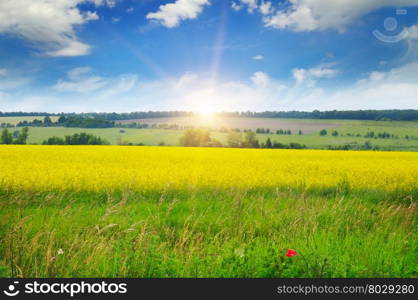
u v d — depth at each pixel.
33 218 7.61
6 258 5.31
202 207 9.56
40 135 105.50
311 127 130.00
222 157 30.00
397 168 22.06
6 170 16.50
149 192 12.37
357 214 8.44
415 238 6.66
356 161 27.91
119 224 7.32
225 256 5.13
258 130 126.94
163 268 4.71
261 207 8.58
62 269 4.93
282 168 20.89
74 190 12.41
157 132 120.19
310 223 7.25
